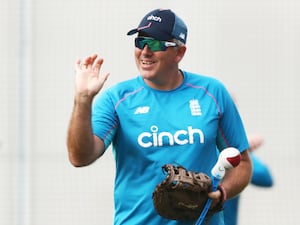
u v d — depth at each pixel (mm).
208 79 18453
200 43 30000
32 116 29656
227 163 16984
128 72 29781
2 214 29484
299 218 30375
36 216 29594
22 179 29500
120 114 17844
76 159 17109
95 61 18375
